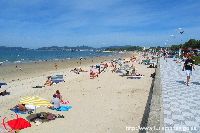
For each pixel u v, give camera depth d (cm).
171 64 4656
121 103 1895
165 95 1655
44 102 1480
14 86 2791
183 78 2555
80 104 1883
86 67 5319
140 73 3891
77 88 2619
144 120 1456
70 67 5616
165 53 7625
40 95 2286
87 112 1659
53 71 4525
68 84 2906
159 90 1772
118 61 6888
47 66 5659
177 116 1175
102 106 1812
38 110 1697
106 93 2317
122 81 3103
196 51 6688
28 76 3759
